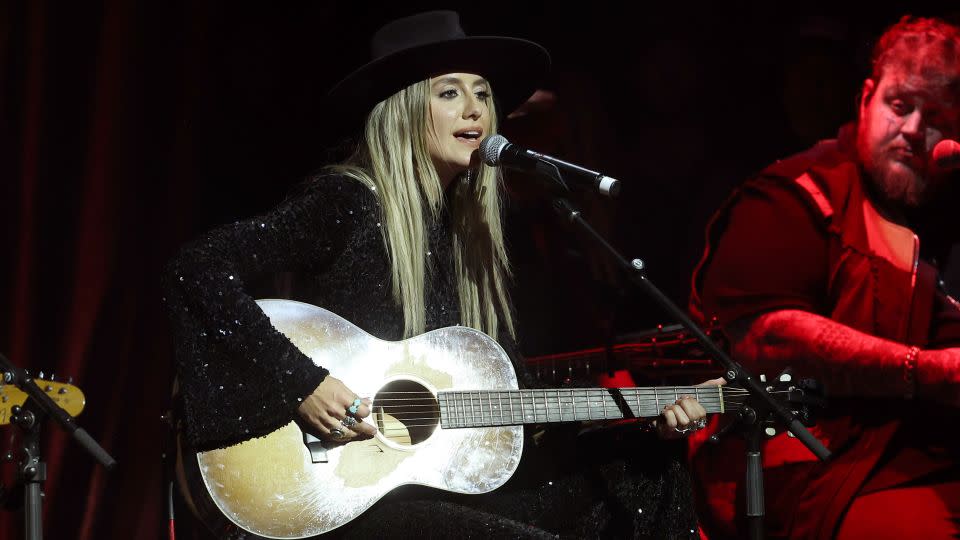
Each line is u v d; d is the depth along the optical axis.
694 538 11.09
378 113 10.75
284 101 18.36
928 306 13.72
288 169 18.30
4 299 16.98
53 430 16.95
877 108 14.52
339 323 9.86
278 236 9.66
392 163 10.55
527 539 9.01
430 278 10.62
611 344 15.35
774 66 15.62
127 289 17.59
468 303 10.99
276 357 9.02
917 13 14.49
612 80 17.17
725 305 14.80
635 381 14.43
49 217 17.30
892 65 14.51
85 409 17.22
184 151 18.00
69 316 17.27
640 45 16.94
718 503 14.07
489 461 10.09
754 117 15.86
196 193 18.06
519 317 15.55
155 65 17.98
